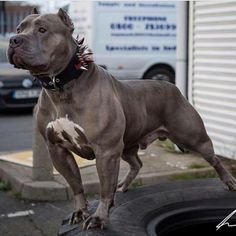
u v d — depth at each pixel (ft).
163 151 22.56
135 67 41.29
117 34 40.34
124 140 11.30
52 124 10.37
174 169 19.93
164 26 41.96
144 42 41.45
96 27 39.63
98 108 9.96
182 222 11.69
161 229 11.23
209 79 21.86
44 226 16.10
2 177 20.51
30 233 15.60
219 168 12.57
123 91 11.00
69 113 10.05
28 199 18.31
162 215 11.43
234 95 20.72
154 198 11.93
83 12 40.16
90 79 10.03
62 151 10.93
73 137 10.25
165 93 11.93
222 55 21.03
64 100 9.98
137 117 11.20
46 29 9.57
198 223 11.83
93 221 10.20
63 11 9.93
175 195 12.12
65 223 11.15
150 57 41.81
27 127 32.12
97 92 10.03
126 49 40.83
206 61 21.89
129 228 10.43
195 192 12.30
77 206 11.07
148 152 22.39
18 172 19.98
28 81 35.09
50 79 9.86
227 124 21.24
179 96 12.20
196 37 22.29
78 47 10.05
